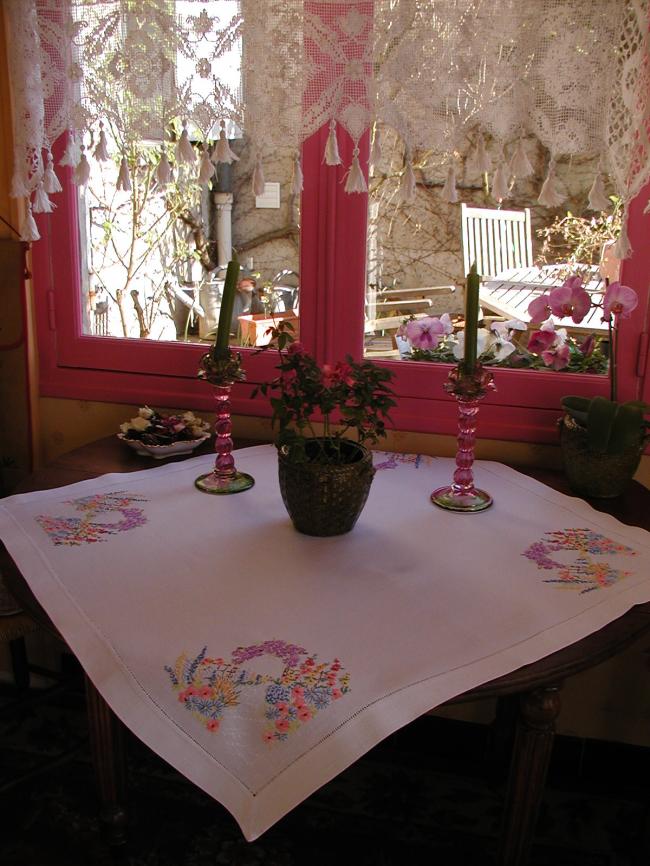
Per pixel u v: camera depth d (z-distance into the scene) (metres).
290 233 1.75
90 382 1.92
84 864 1.59
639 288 1.60
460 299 1.72
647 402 1.65
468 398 1.42
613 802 1.80
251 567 1.21
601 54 1.30
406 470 1.64
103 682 0.96
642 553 1.28
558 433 1.65
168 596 1.12
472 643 1.02
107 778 1.48
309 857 1.62
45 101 1.49
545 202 1.40
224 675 0.96
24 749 1.90
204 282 1.82
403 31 1.35
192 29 1.39
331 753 0.86
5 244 1.80
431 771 1.88
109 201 1.82
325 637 1.03
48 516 1.38
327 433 1.35
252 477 1.58
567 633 1.05
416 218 1.68
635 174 1.35
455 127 1.38
